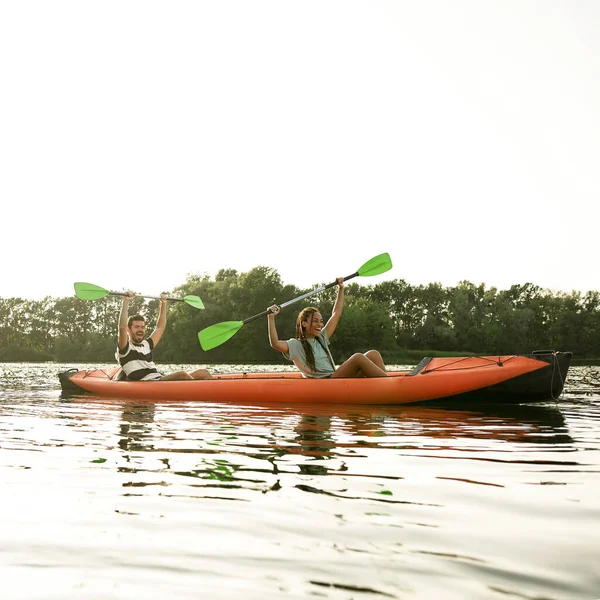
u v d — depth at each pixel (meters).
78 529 1.55
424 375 5.27
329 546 1.43
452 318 67.06
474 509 1.76
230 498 1.88
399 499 1.88
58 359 63.81
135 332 6.91
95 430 3.65
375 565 1.30
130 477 2.21
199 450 2.87
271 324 5.96
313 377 5.88
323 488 2.04
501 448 2.94
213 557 1.35
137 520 1.64
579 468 2.40
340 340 51.53
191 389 6.15
